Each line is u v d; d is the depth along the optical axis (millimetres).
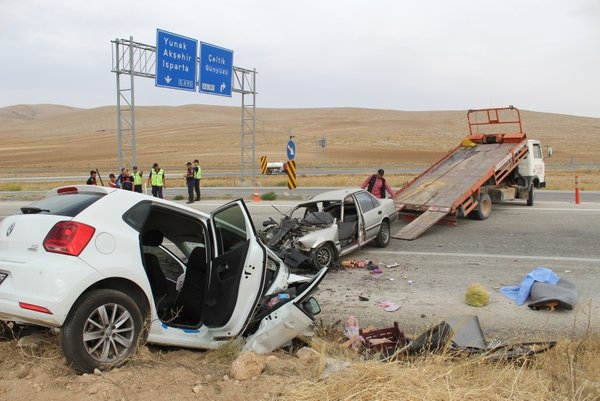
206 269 5281
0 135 195625
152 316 4488
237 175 48469
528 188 19109
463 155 18625
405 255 11375
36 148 125750
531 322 6855
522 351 4828
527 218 16469
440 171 17609
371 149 102188
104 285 4242
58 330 4609
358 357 4887
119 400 3500
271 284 5621
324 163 71688
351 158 83312
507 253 11336
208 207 21594
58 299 3809
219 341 4934
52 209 4426
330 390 3586
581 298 7852
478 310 7418
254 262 4961
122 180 21453
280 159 81625
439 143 115312
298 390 3637
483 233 13969
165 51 24281
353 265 10219
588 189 27531
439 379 3773
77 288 3898
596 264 10086
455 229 14750
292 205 21109
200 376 3986
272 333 4742
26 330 4902
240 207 5211
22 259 4031
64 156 102562
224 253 5281
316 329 6004
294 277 6027
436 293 8320
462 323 5590
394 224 15773
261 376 3994
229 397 3615
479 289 7656
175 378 3885
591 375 4363
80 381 3734
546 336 6285
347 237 10820
